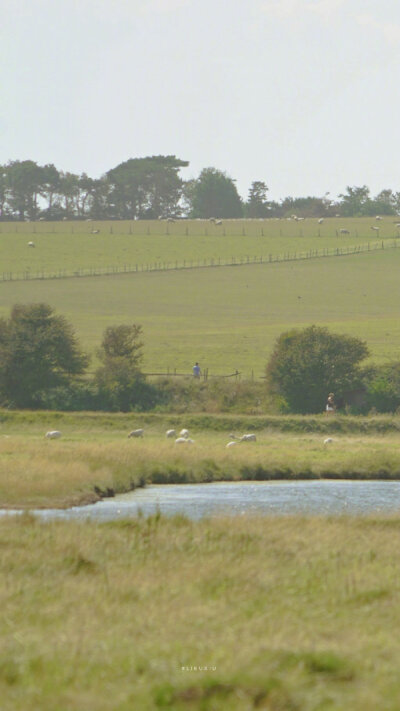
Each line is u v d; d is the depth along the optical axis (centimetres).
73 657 4509
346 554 7475
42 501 12012
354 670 4356
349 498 13400
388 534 8656
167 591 5978
